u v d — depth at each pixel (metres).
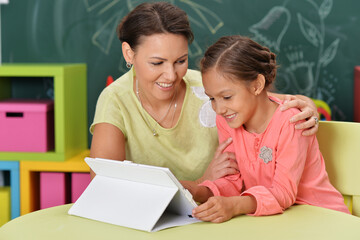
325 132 1.60
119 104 1.73
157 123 1.74
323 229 1.16
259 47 1.47
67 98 2.44
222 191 1.51
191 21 2.75
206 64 1.42
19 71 2.41
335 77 2.77
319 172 1.50
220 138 1.66
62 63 2.80
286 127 1.43
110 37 2.78
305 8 2.74
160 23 1.46
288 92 2.78
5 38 2.80
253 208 1.26
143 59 1.50
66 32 2.79
